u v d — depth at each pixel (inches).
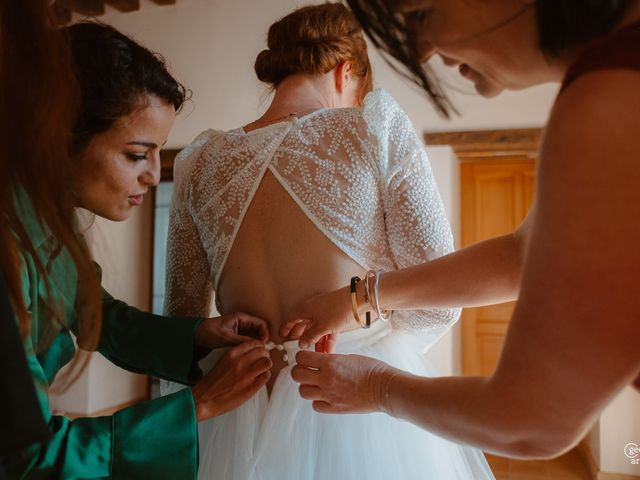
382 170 36.3
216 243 39.2
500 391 20.2
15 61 24.1
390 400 26.0
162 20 190.1
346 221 36.4
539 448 20.9
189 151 42.9
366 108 37.0
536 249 18.6
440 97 21.7
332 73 41.9
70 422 28.5
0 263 23.3
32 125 24.2
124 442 28.7
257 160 38.2
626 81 17.0
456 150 172.7
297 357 29.6
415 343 42.4
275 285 37.4
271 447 35.1
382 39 20.3
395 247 37.5
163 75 34.3
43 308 30.0
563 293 17.7
